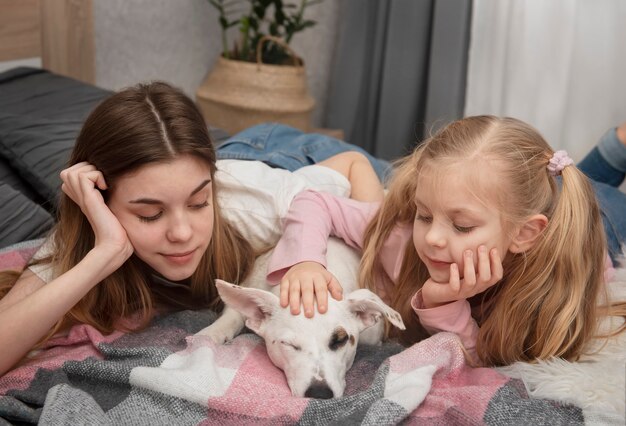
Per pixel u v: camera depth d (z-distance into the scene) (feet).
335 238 4.51
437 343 3.68
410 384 3.33
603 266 3.85
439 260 3.60
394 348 3.97
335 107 10.54
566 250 3.65
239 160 5.14
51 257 4.05
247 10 10.14
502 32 8.82
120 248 3.64
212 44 9.91
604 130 8.55
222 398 3.20
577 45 8.48
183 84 9.71
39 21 7.39
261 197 4.55
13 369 3.63
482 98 9.22
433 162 3.55
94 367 3.44
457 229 3.53
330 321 3.49
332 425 3.00
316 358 3.41
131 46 8.87
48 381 3.50
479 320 4.08
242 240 4.44
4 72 6.91
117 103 3.72
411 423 3.15
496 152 3.54
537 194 3.64
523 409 3.22
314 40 10.80
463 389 3.35
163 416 3.20
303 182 4.78
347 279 4.14
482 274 3.50
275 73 8.66
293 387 3.40
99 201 3.65
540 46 8.54
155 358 3.52
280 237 4.57
